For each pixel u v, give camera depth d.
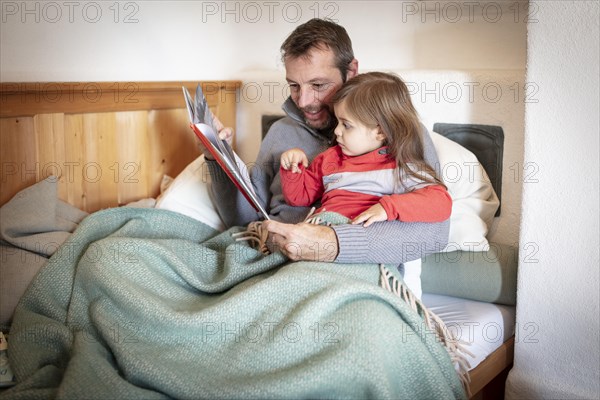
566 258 1.47
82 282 1.41
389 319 1.22
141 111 1.96
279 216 1.69
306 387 1.10
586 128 1.42
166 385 1.16
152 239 1.50
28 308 1.44
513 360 1.63
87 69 1.86
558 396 1.51
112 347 1.26
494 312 1.60
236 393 1.11
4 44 1.65
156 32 2.05
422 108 1.87
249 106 2.26
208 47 2.22
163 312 1.27
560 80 1.43
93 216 1.57
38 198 1.61
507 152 1.76
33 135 1.67
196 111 1.46
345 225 1.39
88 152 1.82
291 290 1.26
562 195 1.46
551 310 1.51
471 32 1.95
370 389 1.11
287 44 1.65
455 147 1.74
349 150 1.51
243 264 1.41
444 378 1.25
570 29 1.41
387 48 2.11
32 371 1.27
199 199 1.77
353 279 1.27
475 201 1.72
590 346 1.46
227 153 1.48
